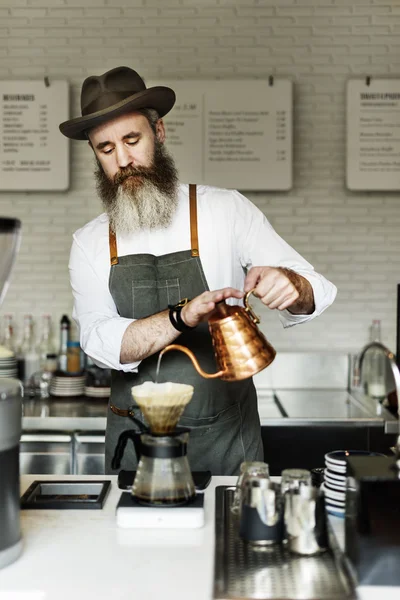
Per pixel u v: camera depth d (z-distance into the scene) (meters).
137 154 2.32
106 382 3.91
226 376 1.70
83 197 4.26
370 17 4.17
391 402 3.65
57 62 4.21
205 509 1.79
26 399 3.89
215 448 2.36
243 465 1.70
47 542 1.59
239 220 2.42
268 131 4.11
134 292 2.39
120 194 2.32
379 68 4.18
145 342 2.13
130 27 4.19
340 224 4.25
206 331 2.35
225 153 4.11
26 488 1.95
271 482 1.56
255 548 1.53
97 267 2.43
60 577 1.41
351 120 4.13
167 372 2.35
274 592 1.32
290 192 4.24
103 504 1.83
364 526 1.40
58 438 3.44
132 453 2.38
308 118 4.21
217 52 4.18
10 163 4.17
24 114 4.16
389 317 4.25
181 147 4.11
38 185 4.18
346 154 4.16
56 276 4.29
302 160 4.23
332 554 1.50
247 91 4.10
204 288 2.39
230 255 2.41
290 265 2.33
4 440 1.43
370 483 1.40
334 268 4.26
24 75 4.21
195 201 2.42
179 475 1.70
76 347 3.98
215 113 4.10
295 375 4.19
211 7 4.17
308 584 1.36
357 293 4.27
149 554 1.52
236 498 1.73
